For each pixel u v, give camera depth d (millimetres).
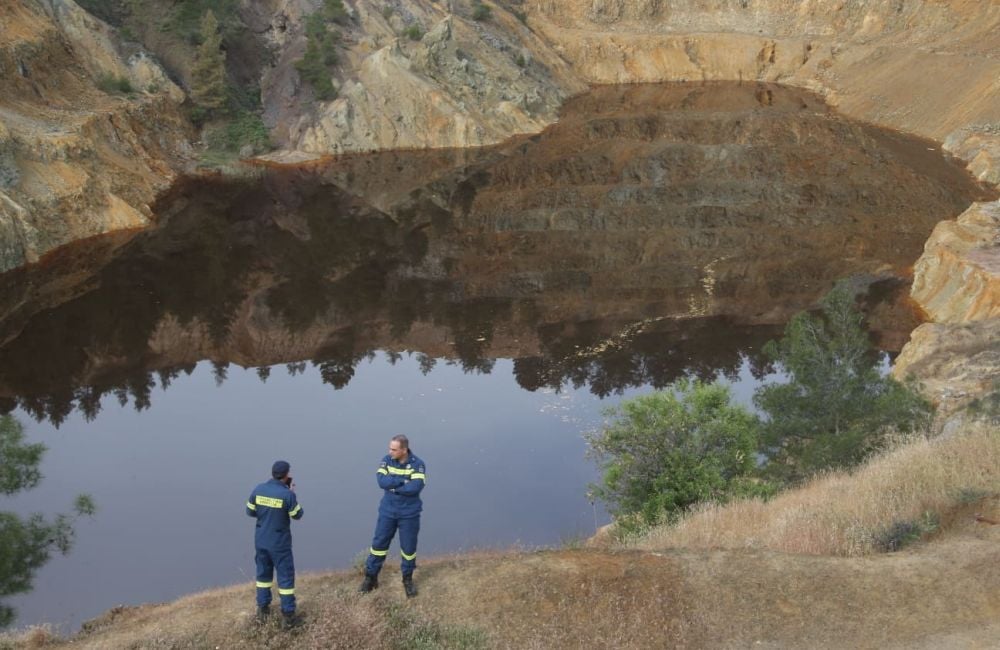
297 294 46781
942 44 91188
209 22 71062
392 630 11109
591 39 110062
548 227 57812
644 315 43531
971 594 11094
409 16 90125
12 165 47625
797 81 104062
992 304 37531
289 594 11250
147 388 35188
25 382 35406
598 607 11328
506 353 39062
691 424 19688
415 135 78875
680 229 56500
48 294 44438
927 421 20062
